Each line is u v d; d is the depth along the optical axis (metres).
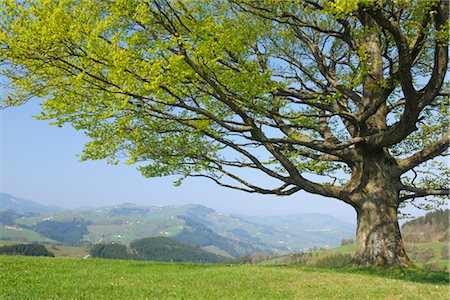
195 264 20.28
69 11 12.75
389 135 16.14
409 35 13.05
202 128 16.31
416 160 17.50
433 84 13.94
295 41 18.59
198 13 15.41
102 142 16.30
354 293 11.59
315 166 18.47
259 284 12.97
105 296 11.20
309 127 16.16
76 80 12.96
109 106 14.24
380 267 16.62
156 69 12.59
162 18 13.87
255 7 14.72
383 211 17.50
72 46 12.61
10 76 14.06
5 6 12.12
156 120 16.78
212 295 11.55
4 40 12.50
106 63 12.61
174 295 11.51
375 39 17.48
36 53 12.77
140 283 13.27
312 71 19.36
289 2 14.68
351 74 15.62
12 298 10.00
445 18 12.20
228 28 13.91
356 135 18.56
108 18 12.34
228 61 16.69
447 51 13.48
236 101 15.73
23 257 19.83
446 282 13.80
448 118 19.22
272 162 18.89
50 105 14.16
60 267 16.88
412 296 10.95
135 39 12.33
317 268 17.19
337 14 10.87
